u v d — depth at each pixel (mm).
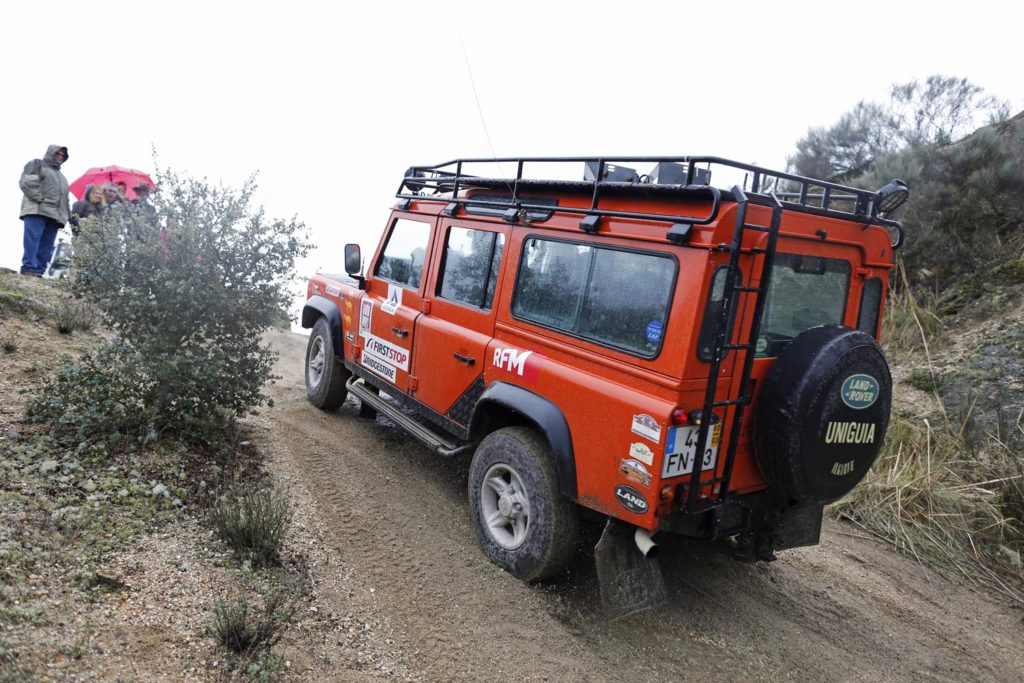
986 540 5824
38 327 6477
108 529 3551
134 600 3119
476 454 4441
